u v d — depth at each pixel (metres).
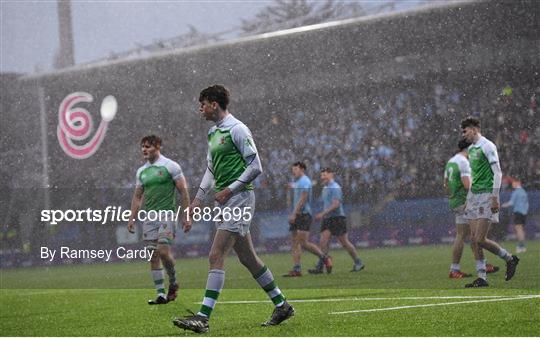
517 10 44.84
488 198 27.67
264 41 48.44
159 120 49.78
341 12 47.81
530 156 44.50
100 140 50.22
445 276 32.16
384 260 39.59
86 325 22.39
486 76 45.22
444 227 42.16
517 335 16.64
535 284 27.48
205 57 49.31
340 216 37.16
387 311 21.67
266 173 46.75
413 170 44.22
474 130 27.95
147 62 50.22
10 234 49.66
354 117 46.50
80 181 49.78
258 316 22.23
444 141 44.94
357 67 47.03
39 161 50.50
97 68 50.88
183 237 48.16
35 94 51.22
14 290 36.81
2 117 51.09
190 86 49.47
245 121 48.19
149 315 24.08
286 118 47.59
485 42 45.25
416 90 46.03
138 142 49.97
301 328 18.95
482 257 28.03
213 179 20.00
